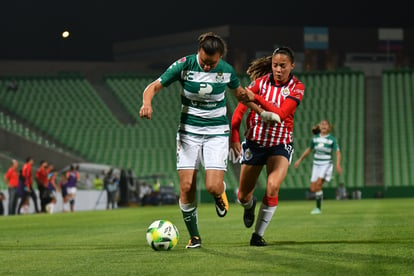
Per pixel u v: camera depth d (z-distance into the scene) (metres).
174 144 119.06
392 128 124.19
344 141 121.62
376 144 123.75
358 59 140.88
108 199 87.62
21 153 102.25
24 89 125.75
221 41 21.38
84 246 25.41
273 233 29.45
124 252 22.00
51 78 129.25
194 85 21.78
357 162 118.12
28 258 20.84
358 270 15.99
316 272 15.77
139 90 131.62
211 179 22.12
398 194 108.44
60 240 29.03
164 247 22.05
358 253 19.88
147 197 98.56
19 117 120.12
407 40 141.25
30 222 48.03
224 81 21.84
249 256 19.47
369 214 47.28
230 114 121.56
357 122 125.00
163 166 114.94
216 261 18.41
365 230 30.50
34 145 102.62
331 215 46.97
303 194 106.38
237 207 72.69
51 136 117.94
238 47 136.62
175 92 129.62
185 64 21.67
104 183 88.62
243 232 31.03
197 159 22.48
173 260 18.94
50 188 75.81
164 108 126.31
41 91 126.12
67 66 135.75
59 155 103.12
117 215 58.06
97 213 65.31
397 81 132.25
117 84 132.88
